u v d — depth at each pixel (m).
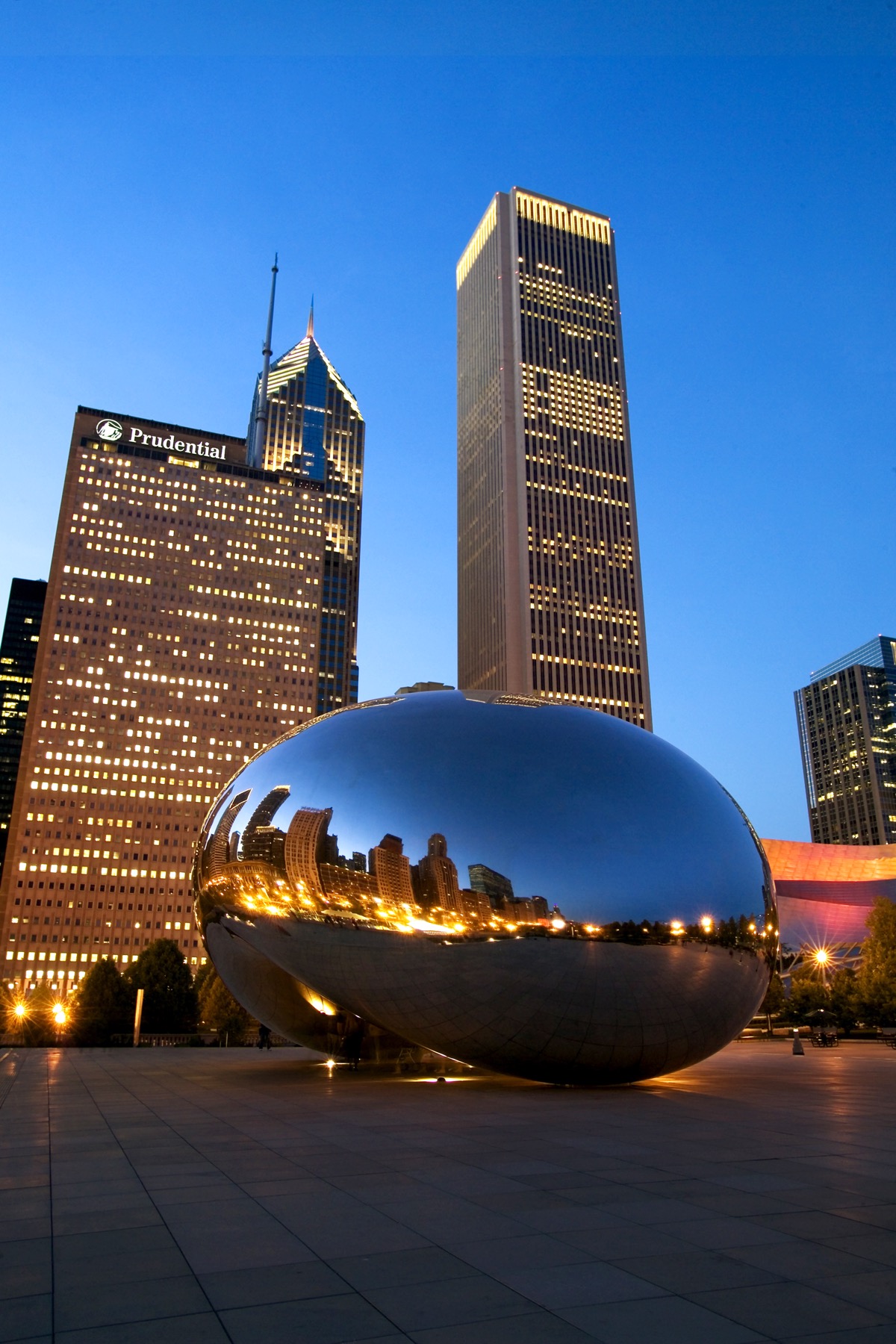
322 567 181.25
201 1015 63.50
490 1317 4.52
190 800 158.38
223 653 169.12
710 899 13.26
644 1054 13.56
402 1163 8.34
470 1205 6.72
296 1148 9.19
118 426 177.00
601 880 12.76
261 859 14.69
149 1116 11.89
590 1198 6.92
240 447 188.62
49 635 159.25
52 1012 55.91
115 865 151.00
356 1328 4.38
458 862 12.96
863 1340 4.26
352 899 13.54
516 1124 10.79
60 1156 8.81
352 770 14.16
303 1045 18.69
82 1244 5.75
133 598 166.25
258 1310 4.61
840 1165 8.20
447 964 12.99
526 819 13.02
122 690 160.50
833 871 81.44
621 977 12.73
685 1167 8.10
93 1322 4.46
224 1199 6.93
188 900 152.88
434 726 14.38
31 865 146.88
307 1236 5.92
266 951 15.27
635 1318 4.52
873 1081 16.66
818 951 67.62
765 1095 14.08
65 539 165.00
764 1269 5.25
